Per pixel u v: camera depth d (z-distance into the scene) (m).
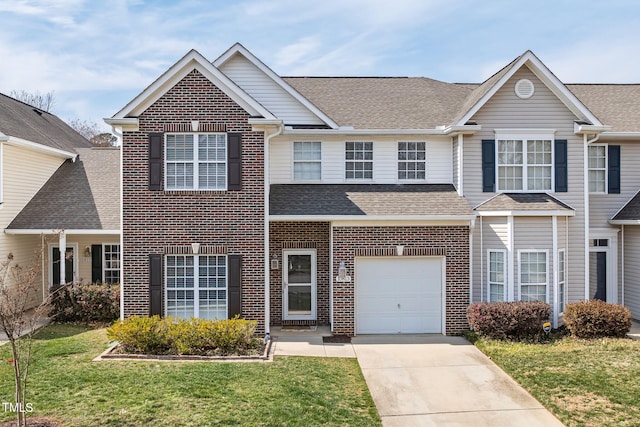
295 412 8.21
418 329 14.72
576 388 9.61
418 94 19.06
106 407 8.12
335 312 14.38
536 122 15.71
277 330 14.97
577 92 19.92
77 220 16.91
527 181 15.68
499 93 15.71
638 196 17.08
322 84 19.94
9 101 22.50
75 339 13.04
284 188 16.11
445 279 14.56
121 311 13.60
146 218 13.60
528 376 10.36
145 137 13.62
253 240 13.70
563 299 15.02
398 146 16.61
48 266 18.34
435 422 8.39
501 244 14.73
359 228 14.44
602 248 17.11
